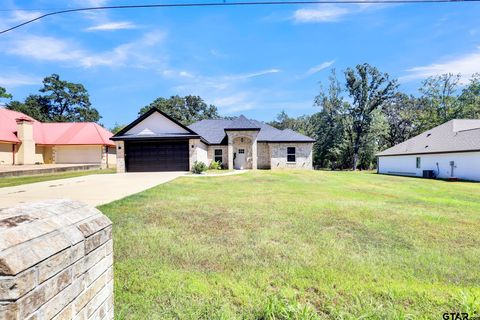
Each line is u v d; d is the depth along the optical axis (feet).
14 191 30.78
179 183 39.11
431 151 70.44
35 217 4.89
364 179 54.65
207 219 18.40
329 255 12.50
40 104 155.94
